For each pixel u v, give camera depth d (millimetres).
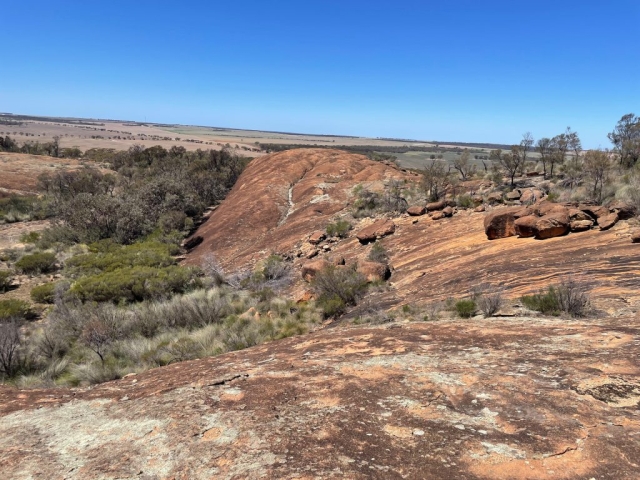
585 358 3902
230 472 2498
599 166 14625
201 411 3414
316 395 3576
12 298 16484
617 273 7242
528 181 22469
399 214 18984
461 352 4496
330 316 10109
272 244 20484
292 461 2541
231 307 12602
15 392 4414
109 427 3326
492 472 2334
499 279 8641
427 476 2322
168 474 2557
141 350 9172
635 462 2320
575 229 10352
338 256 15969
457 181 24578
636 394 3088
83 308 12867
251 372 4480
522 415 2953
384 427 2924
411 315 8031
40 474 2684
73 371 8273
